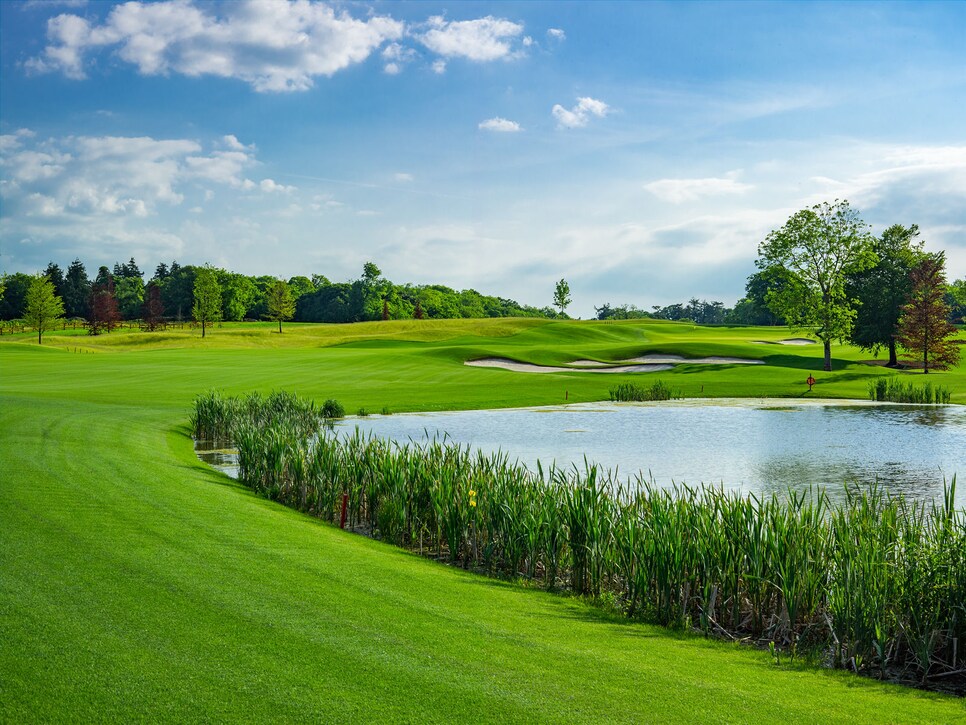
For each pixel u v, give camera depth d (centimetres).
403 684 699
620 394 4831
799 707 718
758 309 17475
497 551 1406
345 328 11594
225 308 15862
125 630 791
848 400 4944
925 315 6875
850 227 7000
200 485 1772
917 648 920
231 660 732
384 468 1714
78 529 1181
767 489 2142
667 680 762
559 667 774
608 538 1286
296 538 1320
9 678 669
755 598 1086
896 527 1198
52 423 2520
